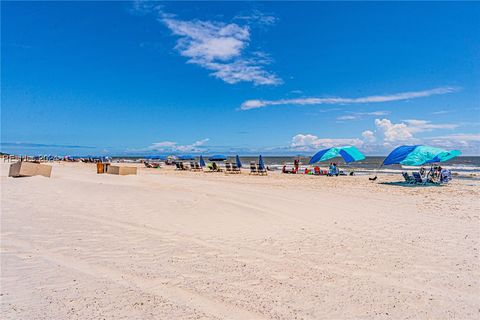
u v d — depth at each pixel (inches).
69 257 197.9
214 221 310.2
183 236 256.1
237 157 1175.6
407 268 190.9
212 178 858.8
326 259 206.1
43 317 126.3
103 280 165.0
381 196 519.8
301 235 266.8
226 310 136.3
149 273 176.6
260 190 553.0
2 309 131.5
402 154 673.6
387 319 130.9
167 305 139.6
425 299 149.8
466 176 993.5
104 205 362.9
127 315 129.8
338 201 454.3
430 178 775.7
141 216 318.0
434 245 239.9
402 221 326.6
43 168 577.3
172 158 2146.9
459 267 193.0
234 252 218.5
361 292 156.6
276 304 142.6
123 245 226.7
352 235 268.5
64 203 366.6
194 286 160.7
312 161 946.7
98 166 804.0
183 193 444.8
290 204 409.7
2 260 189.3
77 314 129.3
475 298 151.3
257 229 285.3
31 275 168.1
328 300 147.4
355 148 932.0
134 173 766.5
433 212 380.8
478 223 319.9
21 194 405.4
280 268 188.9
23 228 261.0
